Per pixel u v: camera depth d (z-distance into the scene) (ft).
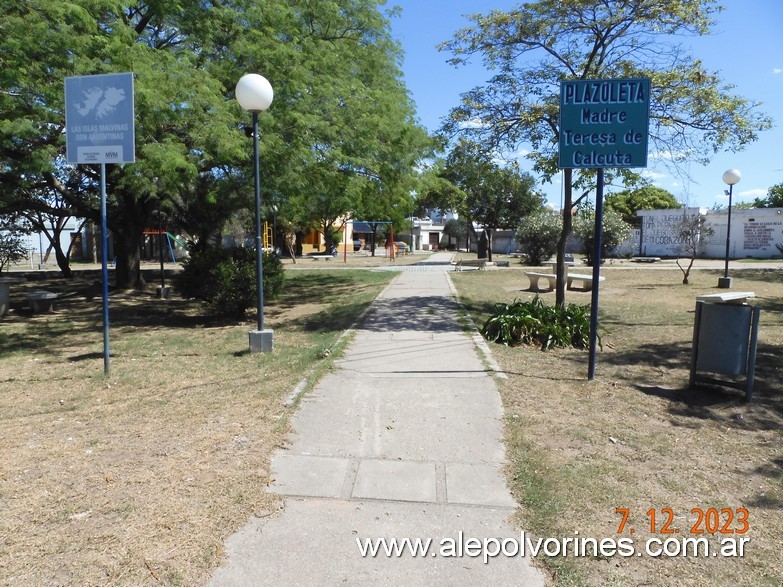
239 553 10.11
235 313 38.55
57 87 28.81
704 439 15.85
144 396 19.47
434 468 13.53
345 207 51.67
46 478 12.84
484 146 37.11
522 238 92.94
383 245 226.38
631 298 50.24
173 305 48.26
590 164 20.56
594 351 21.50
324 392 19.35
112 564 9.66
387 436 15.44
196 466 13.48
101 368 24.18
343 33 49.06
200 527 10.84
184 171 32.60
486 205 97.09
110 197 55.88
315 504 11.84
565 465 13.73
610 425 16.66
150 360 25.67
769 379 22.34
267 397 18.81
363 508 11.71
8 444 14.98
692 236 73.67
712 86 32.37
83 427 16.30
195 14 37.52
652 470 13.70
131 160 20.62
